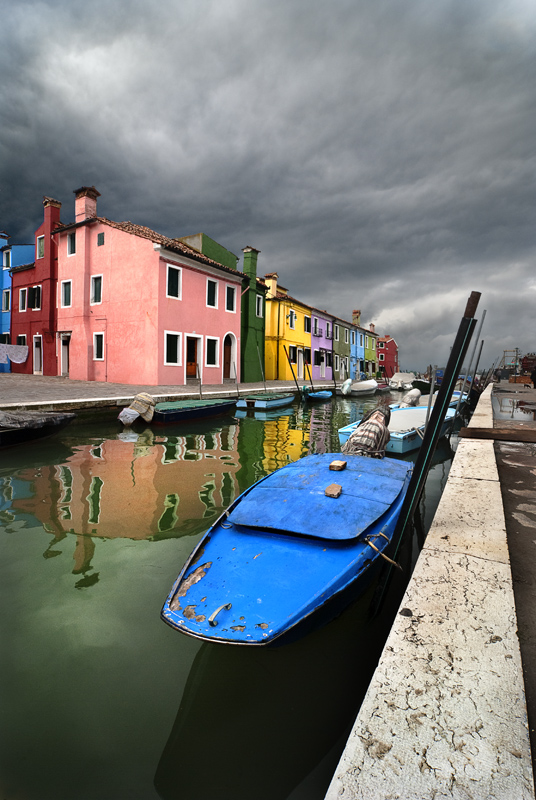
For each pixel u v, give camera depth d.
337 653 2.76
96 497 5.83
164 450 9.14
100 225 20.77
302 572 2.88
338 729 2.22
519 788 1.13
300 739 2.16
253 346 27.06
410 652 1.66
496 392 17.56
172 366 19.78
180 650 2.79
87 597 3.38
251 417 15.27
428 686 1.49
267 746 2.13
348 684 2.52
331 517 3.39
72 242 22.25
